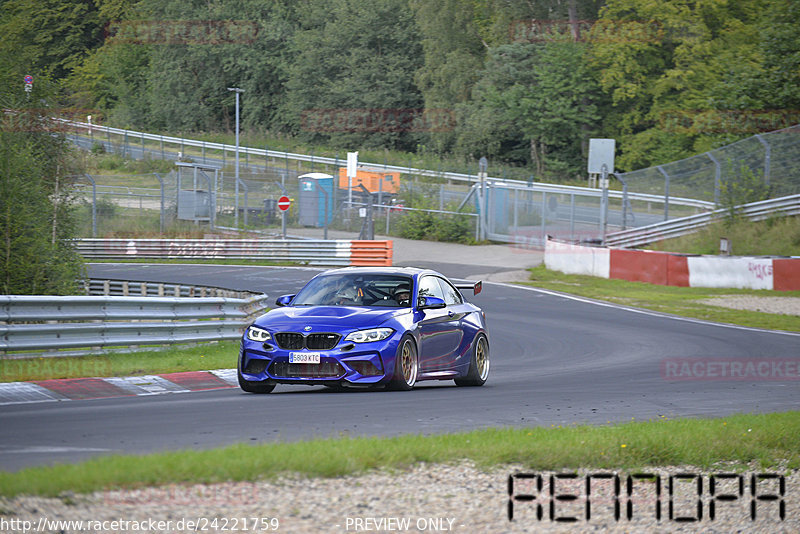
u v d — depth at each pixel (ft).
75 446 62.85
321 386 106.73
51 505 47.14
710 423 80.84
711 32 573.33
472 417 82.89
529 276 287.07
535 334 180.45
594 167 383.86
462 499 54.49
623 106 597.52
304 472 55.98
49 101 212.84
